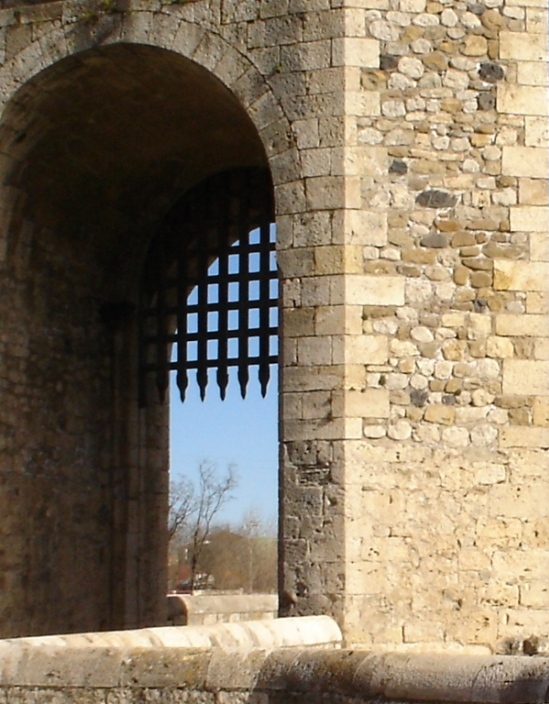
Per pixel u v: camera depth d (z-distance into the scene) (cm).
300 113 1191
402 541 1135
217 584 4938
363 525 1130
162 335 1612
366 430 1145
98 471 1576
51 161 1421
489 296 1183
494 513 1155
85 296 1566
